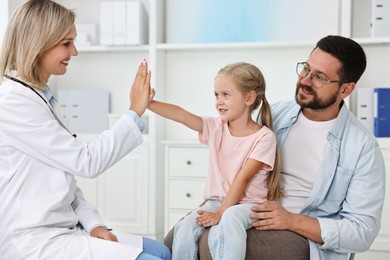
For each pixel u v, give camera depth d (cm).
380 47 347
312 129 192
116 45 361
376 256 320
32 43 155
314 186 182
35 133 152
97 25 388
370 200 176
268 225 169
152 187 354
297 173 190
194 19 376
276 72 367
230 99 183
